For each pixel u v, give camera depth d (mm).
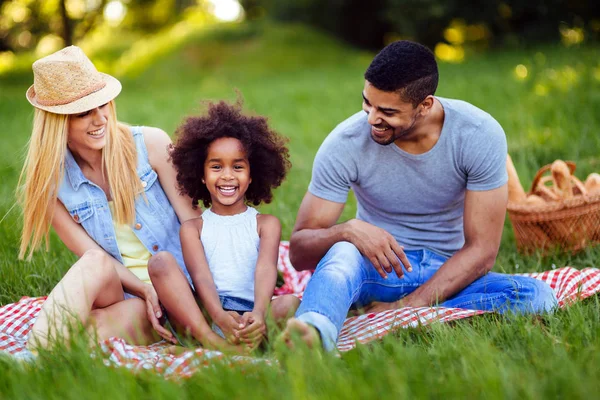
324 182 3393
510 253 4270
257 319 2873
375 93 3004
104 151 3275
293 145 8195
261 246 3197
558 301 3133
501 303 3102
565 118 7203
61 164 3234
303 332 2500
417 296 3195
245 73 22141
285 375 2340
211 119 3246
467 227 3297
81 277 2801
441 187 3348
